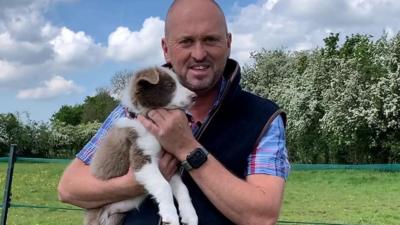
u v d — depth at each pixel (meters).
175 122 3.18
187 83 3.43
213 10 3.39
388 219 13.23
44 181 19.52
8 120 38.38
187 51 3.38
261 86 42.53
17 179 19.95
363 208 15.07
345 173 22.48
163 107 3.33
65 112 71.00
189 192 3.32
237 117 3.36
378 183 20.34
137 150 3.30
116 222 3.45
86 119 65.25
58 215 12.91
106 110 64.19
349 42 37.56
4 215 7.10
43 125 39.50
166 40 3.57
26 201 15.24
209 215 3.25
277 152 3.34
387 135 28.53
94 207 3.49
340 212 14.37
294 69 41.53
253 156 3.32
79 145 39.72
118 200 3.38
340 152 31.23
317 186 19.89
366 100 28.41
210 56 3.36
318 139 33.06
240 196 3.10
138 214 3.35
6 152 37.91
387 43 29.36
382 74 28.70
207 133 3.34
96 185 3.39
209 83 3.38
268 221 3.15
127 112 3.52
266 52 44.44
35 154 39.09
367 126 28.66
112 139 3.48
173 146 3.19
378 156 29.27
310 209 14.91
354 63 30.53
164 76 3.39
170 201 3.19
